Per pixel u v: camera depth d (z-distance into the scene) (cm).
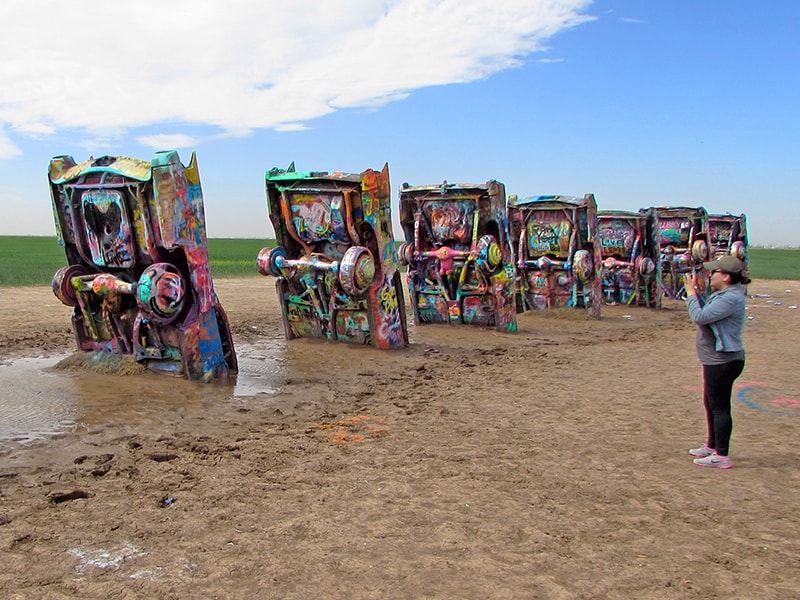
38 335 1216
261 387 855
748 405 809
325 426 688
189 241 832
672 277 2202
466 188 1349
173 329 859
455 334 1356
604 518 463
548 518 461
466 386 900
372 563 390
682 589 368
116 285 846
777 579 380
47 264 3672
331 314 1174
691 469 569
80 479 516
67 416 691
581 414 755
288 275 1173
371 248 1127
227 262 4491
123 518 445
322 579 371
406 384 905
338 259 1130
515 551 410
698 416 749
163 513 455
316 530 434
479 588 364
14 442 604
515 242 1731
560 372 1006
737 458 601
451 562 394
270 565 385
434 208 1409
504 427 697
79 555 391
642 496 505
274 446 613
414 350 1162
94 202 858
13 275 2664
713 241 2508
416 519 455
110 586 356
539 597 356
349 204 1087
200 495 489
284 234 1175
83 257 911
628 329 1522
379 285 1129
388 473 548
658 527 450
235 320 1505
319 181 1098
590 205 1625
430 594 357
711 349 569
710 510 479
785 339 1384
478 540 424
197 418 700
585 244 1667
